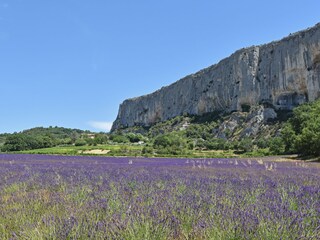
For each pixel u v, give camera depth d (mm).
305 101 105250
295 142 48906
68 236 4027
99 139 112562
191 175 13812
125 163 28578
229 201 6266
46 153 61406
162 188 8562
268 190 8391
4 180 11539
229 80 138125
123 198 6672
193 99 162500
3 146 86375
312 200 6375
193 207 5566
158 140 81750
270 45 121750
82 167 20453
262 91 120625
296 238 3902
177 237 4312
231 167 22484
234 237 3996
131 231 4031
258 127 108750
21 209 5863
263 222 4277
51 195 7668
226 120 125875
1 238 4215
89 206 5859
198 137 127750
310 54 102312
